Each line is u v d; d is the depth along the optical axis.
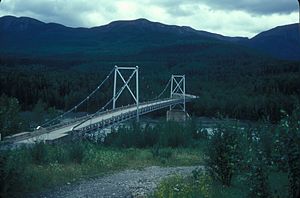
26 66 198.25
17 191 17.06
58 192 18.77
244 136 19.73
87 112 122.06
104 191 19.53
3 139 17.59
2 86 119.12
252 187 11.74
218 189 17.33
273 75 166.38
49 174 21.52
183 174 25.02
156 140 44.34
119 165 28.55
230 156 18.28
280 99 102.88
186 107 123.44
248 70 199.38
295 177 11.06
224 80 179.62
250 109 106.06
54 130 50.50
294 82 132.88
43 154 24.95
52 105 123.00
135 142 43.94
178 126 47.53
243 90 147.88
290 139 11.15
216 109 117.88
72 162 26.61
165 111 109.56
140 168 28.19
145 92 139.75
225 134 18.81
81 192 19.09
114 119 65.50
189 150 40.16
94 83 141.25
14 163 16.92
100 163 27.11
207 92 144.38
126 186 20.91
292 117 11.75
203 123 98.00
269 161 11.73
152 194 18.28
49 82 131.88
